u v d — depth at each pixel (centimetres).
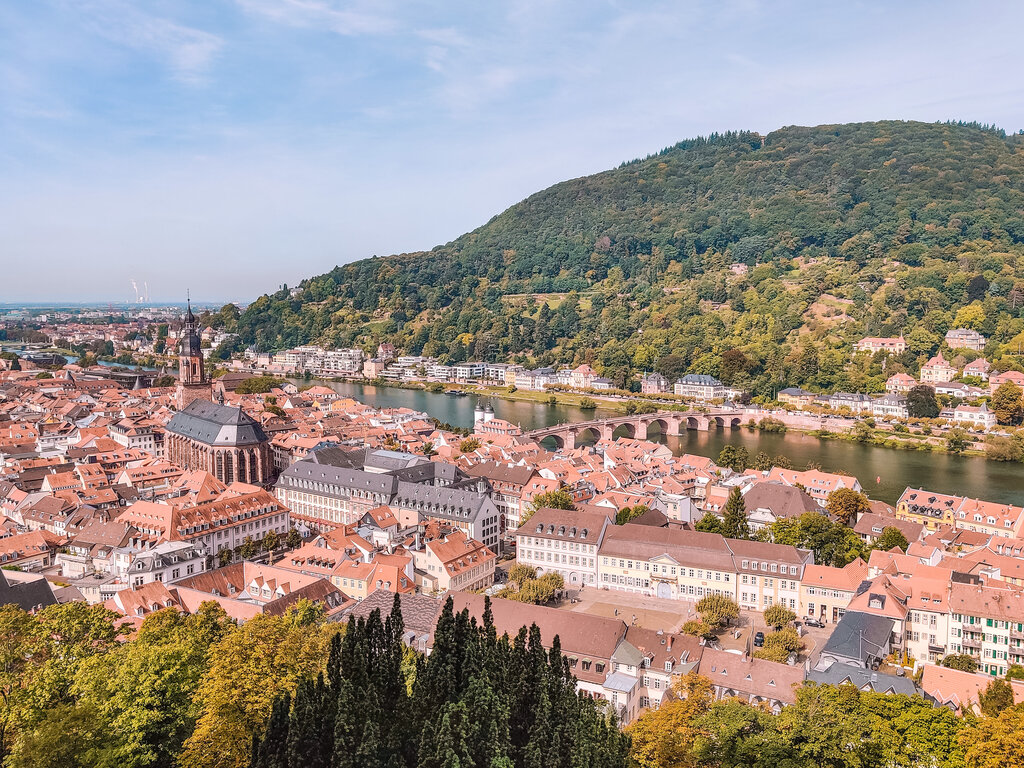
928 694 11206
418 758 5928
